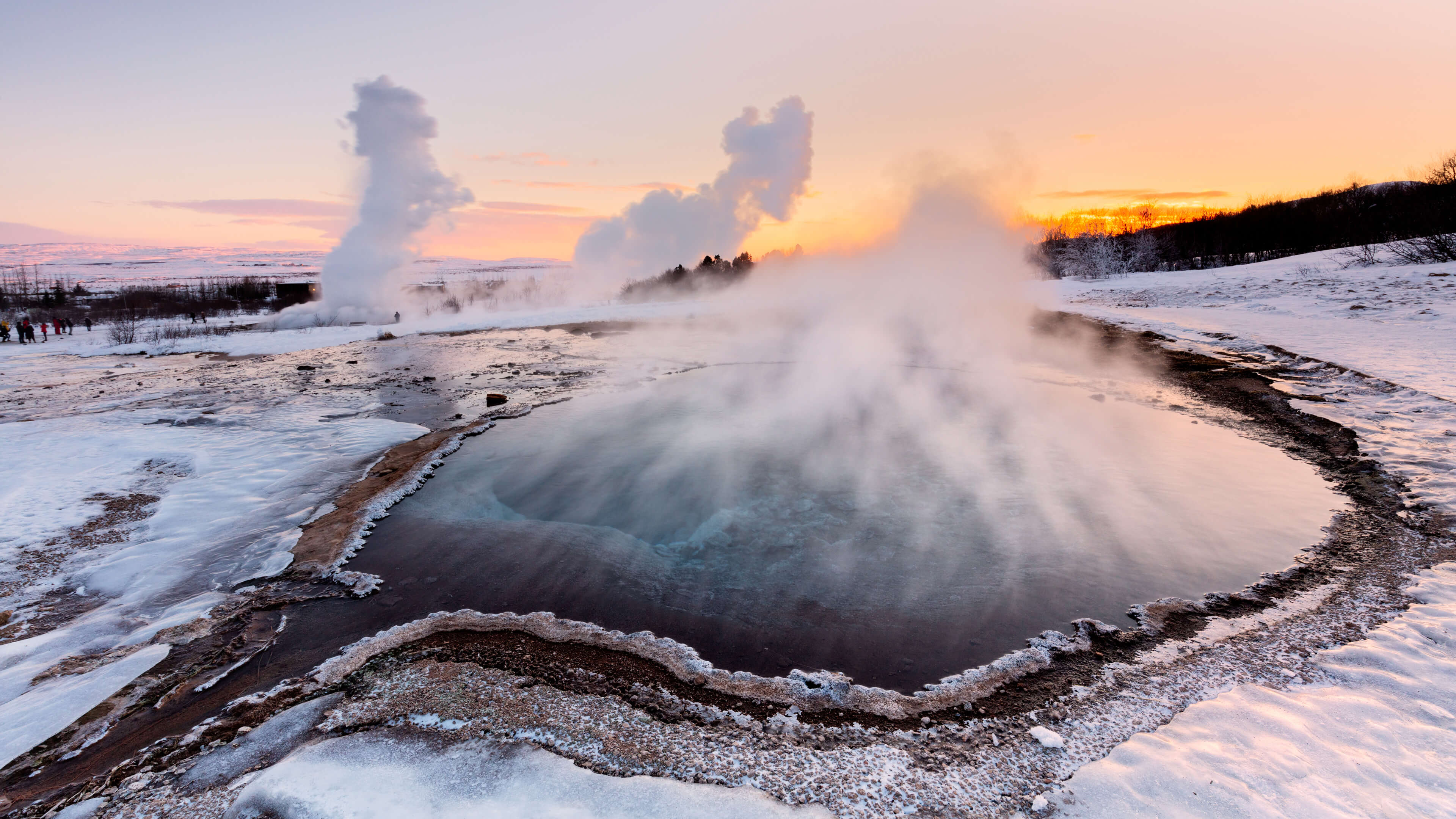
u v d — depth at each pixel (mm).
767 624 3824
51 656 3658
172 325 24438
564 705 2994
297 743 2816
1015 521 5137
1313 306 14141
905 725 2867
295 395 10555
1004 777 2518
